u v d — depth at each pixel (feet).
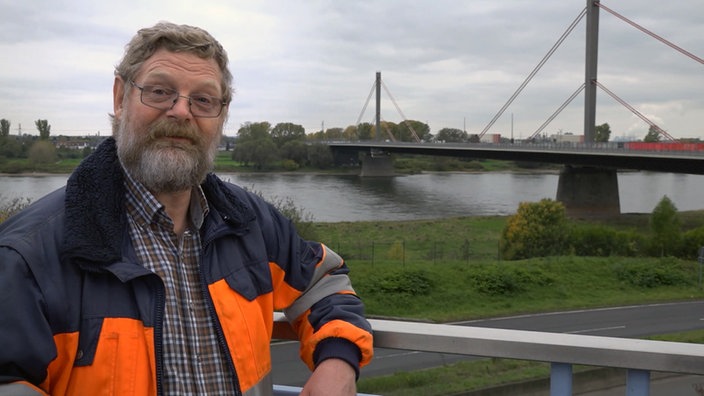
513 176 321.32
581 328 66.64
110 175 4.56
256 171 295.48
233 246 4.88
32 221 4.21
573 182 155.33
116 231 4.36
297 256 5.30
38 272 4.02
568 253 97.40
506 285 78.23
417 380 16.02
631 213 156.25
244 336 4.64
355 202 182.09
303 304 5.32
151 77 4.72
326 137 376.27
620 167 144.25
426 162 358.64
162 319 4.33
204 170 4.85
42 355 3.92
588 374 6.34
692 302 77.30
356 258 92.84
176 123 4.68
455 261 87.97
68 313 4.09
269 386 4.88
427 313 71.56
